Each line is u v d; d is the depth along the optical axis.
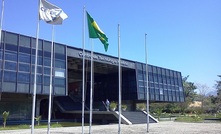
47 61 37.06
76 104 51.91
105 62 46.56
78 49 42.69
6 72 32.75
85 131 27.02
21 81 33.94
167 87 58.00
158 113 50.91
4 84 32.38
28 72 34.81
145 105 54.28
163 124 39.22
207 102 90.06
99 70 54.06
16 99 39.44
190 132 26.23
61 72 38.47
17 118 39.22
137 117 43.44
